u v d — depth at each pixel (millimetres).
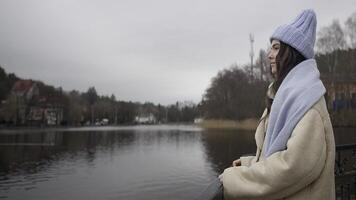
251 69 93312
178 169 30547
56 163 35031
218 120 99438
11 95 123812
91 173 29047
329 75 53188
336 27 58781
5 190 22688
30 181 25625
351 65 55844
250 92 88375
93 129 124250
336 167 4297
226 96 98062
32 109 130375
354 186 4559
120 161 36312
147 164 33906
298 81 1949
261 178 1739
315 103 1854
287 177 1700
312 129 1775
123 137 76250
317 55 59938
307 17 2088
